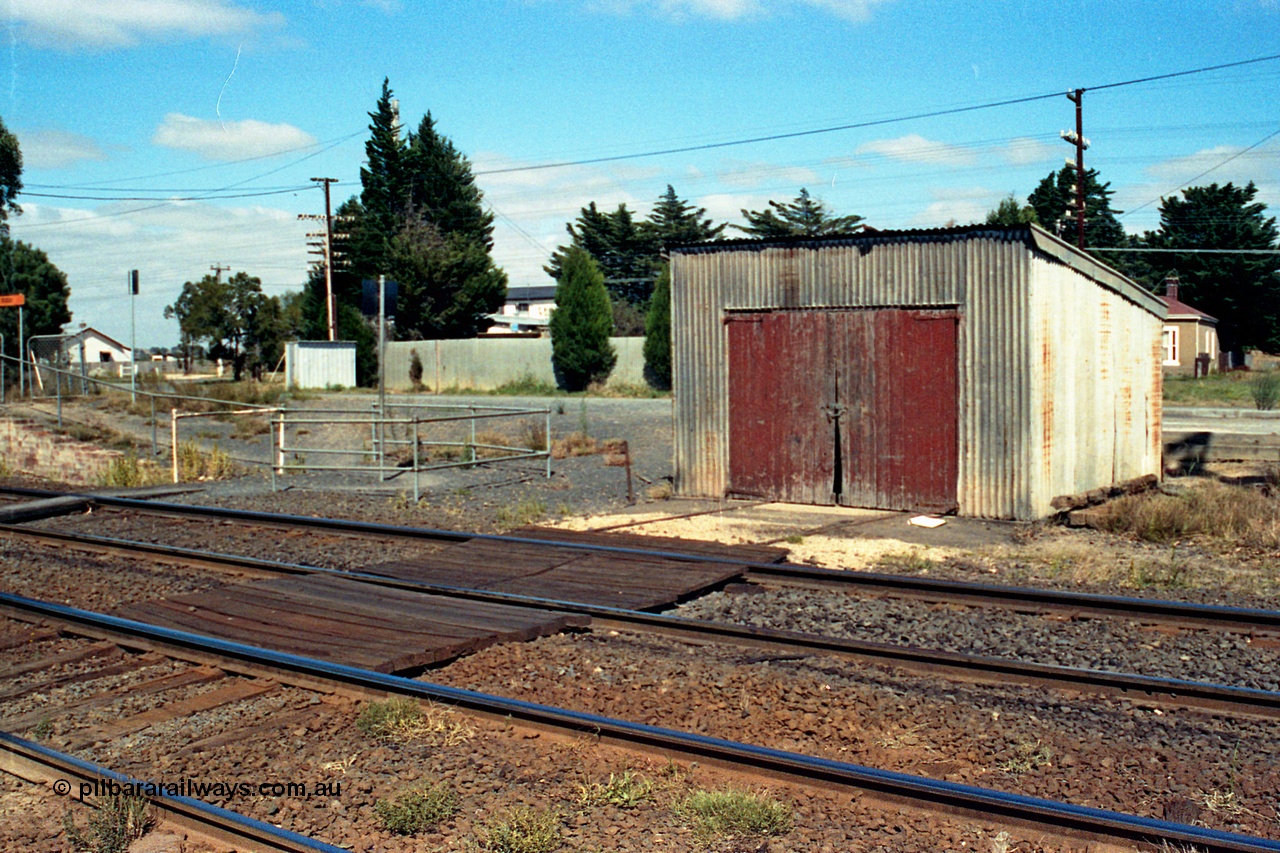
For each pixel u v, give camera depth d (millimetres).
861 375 14508
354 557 11781
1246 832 4723
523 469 19906
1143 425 15984
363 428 28594
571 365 45094
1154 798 5066
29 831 5062
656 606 8984
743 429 15602
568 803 5148
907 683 6883
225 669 7512
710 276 15773
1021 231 13078
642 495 16406
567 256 45625
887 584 9414
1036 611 8633
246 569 11172
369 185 65250
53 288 56312
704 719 6223
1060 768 5457
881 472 14398
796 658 7508
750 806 4867
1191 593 9344
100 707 6859
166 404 32938
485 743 5934
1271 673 6973
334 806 5176
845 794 5109
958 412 13742
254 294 58781
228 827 4836
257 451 24859
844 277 14586
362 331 53781
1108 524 12867
